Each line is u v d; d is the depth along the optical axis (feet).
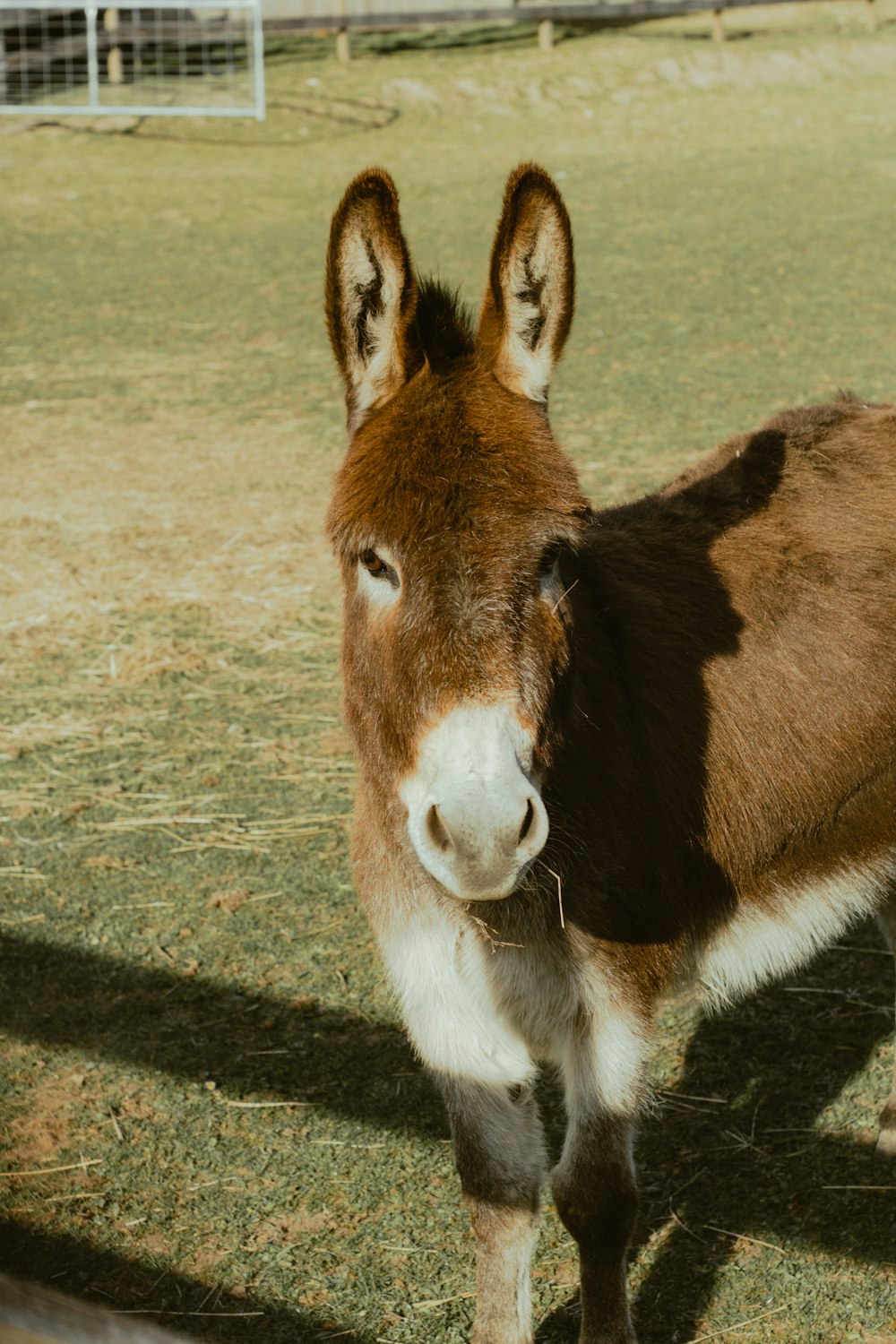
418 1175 10.00
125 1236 9.48
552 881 8.04
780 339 31.63
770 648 9.61
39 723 16.80
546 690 7.23
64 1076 11.03
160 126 60.23
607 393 28.22
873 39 76.48
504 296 7.80
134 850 14.28
